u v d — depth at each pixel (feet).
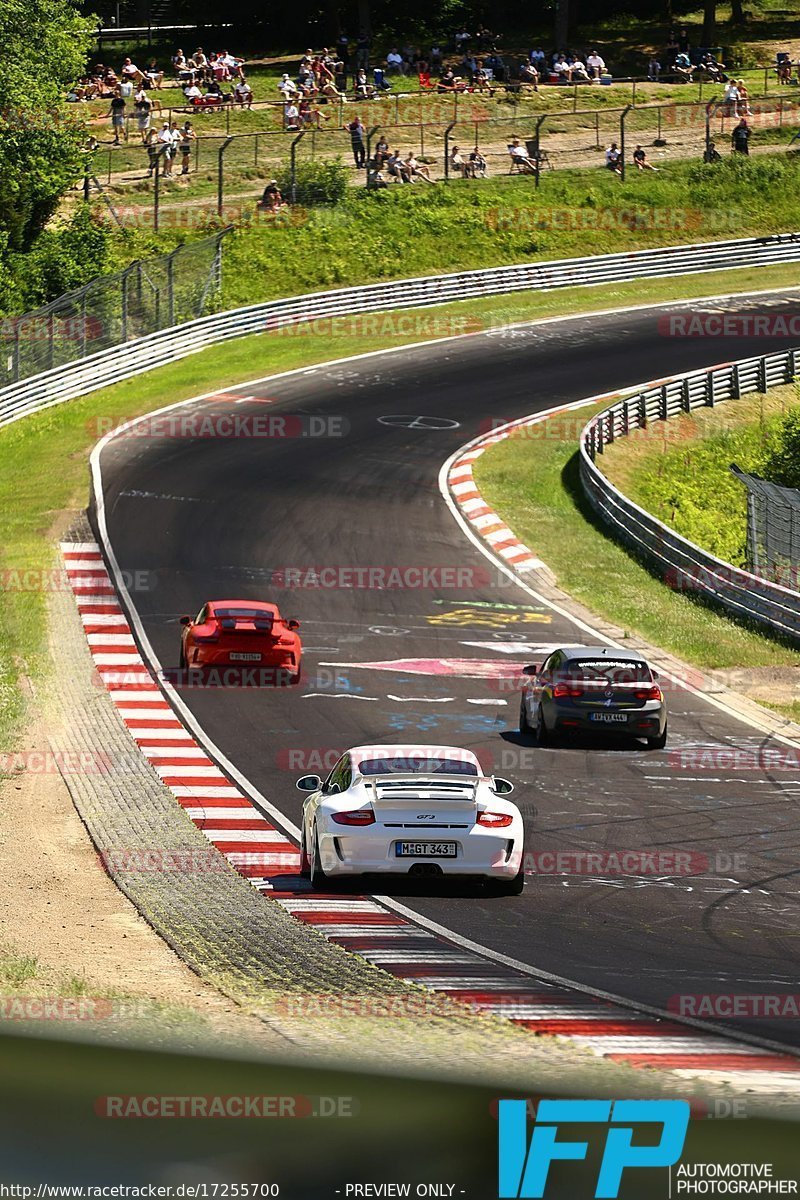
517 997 145.18
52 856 218.38
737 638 424.87
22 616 403.13
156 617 412.98
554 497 559.38
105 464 563.89
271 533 499.51
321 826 193.88
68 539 481.05
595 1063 114.42
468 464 589.32
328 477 563.48
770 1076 114.42
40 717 318.86
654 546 496.64
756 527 497.46
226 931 174.81
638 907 197.06
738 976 161.17
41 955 159.53
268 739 309.22
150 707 331.98
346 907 190.70
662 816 255.50
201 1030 121.08
